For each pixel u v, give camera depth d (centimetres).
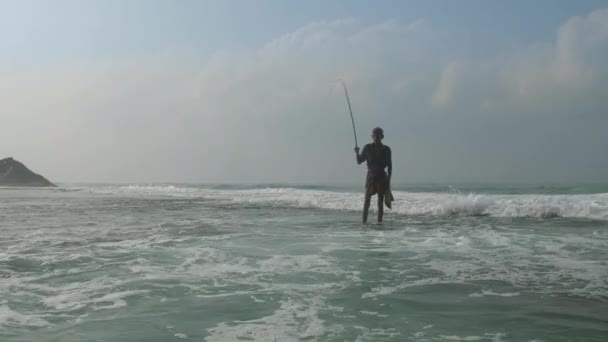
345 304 352
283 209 1429
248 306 346
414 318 315
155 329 292
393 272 472
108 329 292
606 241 693
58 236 765
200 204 1703
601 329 289
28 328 294
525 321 307
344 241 705
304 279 440
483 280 436
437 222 995
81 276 453
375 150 991
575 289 400
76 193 2859
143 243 683
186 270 484
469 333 283
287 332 287
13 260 539
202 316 320
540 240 707
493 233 796
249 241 704
